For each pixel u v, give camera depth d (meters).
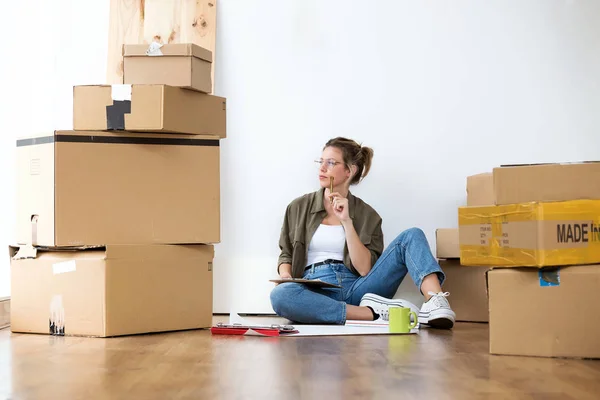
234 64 4.13
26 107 4.15
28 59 4.16
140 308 3.08
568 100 4.02
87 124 3.08
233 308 4.07
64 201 3.04
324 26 4.09
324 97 4.09
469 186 3.70
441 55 4.05
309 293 3.35
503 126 4.04
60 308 3.06
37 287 3.12
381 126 4.07
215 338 2.96
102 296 2.98
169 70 3.16
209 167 3.28
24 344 2.80
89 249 3.05
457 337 2.96
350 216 3.75
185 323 3.22
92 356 2.50
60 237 3.03
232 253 4.10
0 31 4.11
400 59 4.06
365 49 4.07
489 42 4.04
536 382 2.01
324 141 4.09
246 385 1.98
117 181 3.11
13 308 3.17
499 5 4.04
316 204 3.75
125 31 4.15
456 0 4.05
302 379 2.06
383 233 4.06
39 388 1.96
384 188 4.06
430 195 4.05
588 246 2.44
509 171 2.48
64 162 3.04
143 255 3.10
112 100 3.07
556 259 2.40
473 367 2.25
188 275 3.24
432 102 4.05
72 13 4.18
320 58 4.09
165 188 3.19
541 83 4.02
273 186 4.10
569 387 1.94
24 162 3.18
